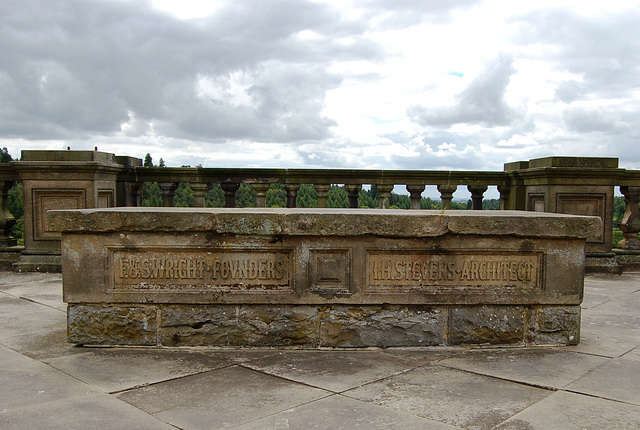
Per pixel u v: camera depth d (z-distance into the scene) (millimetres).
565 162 8133
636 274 8367
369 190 10055
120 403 3180
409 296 4359
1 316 5328
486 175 9586
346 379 3615
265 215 4254
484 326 4418
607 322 5285
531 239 4398
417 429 2846
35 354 4145
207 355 4141
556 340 4461
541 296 4426
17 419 2947
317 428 2850
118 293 4305
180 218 4258
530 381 3592
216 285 4328
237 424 2893
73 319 4316
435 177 9492
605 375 3723
